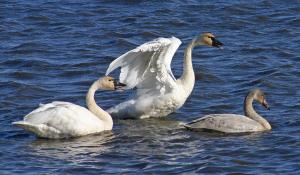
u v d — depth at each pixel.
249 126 16.97
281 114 18.28
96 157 15.61
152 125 17.75
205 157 15.51
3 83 20.56
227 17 27.17
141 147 16.19
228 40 25.05
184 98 18.38
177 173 14.77
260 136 16.70
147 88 18.33
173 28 26.27
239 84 20.89
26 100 19.70
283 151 15.82
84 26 26.30
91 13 27.45
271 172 14.78
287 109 18.66
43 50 23.86
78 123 16.73
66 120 16.64
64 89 20.56
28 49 23.88
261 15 27.23
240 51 23.86
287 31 25.81
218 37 25.38
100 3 28.41
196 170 14.90
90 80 21.31
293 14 27.41
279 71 21.66
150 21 26.72
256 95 17.44
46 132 16.62
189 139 16.62
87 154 15.78
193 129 17.19
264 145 16.16
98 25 26.39
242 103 19.38
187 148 16.08
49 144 16.39
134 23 26.58
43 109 16.75
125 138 16.75
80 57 23.33
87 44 24.56
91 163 15.29
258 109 18.67
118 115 18.39
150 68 18.02
